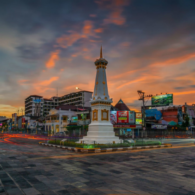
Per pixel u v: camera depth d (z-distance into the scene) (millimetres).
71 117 67438
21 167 11312
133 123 50688
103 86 26156
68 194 6895
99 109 25281
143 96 50906
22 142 32125
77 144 21734
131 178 9086
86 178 9008
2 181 8422
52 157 15273
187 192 7219
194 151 20031
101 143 23188
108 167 11531
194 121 68750
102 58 26609
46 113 125250
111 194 6965
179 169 11102
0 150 19984
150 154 17516
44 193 6965
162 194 7000
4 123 146500
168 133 54312
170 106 62594
